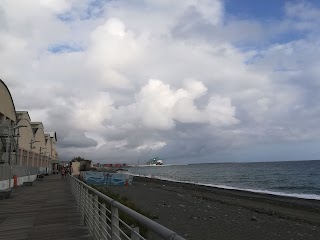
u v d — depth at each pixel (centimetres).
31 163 5153
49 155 8412
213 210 2519
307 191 5116
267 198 3625
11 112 3641
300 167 14538
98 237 721
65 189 2719
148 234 1179
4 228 1027
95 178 4869
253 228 1798
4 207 1585
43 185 3419
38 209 1449
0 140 3127
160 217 2016
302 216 2342
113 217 523
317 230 1805
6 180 2756
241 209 2652
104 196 602
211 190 4803
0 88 3186
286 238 1589
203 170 18062
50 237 861
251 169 15225
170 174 13650
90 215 884
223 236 1567
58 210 1380
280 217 2266
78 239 821
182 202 3033
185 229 1698
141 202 2898
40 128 6469
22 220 1167
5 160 3088
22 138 4372
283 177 8725
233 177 9950
